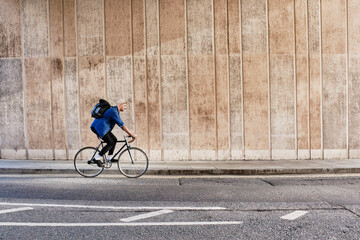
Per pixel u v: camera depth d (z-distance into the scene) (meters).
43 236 4.03
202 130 11.35
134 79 11.36
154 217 4.82
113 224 4.50
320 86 11.48
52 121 11.50
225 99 11.37
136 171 8.46
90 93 11.41
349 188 6.92
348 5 11.48
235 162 10.70
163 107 11.36
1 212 5.04
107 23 11.36
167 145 11.35
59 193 6.39
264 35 11.39
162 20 11.35
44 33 11.44
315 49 11.45
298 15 11.41
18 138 11.57
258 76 11.40
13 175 8.73
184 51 11.35
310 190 6.72
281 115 11.43
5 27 11.53
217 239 3.95
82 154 8.48
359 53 11.55
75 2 11.38
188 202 5.72
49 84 11.46
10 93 11.57
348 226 4.40
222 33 11.36
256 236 4.04
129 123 11.36
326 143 11.48
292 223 4.54
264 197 6.11
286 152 11.42
